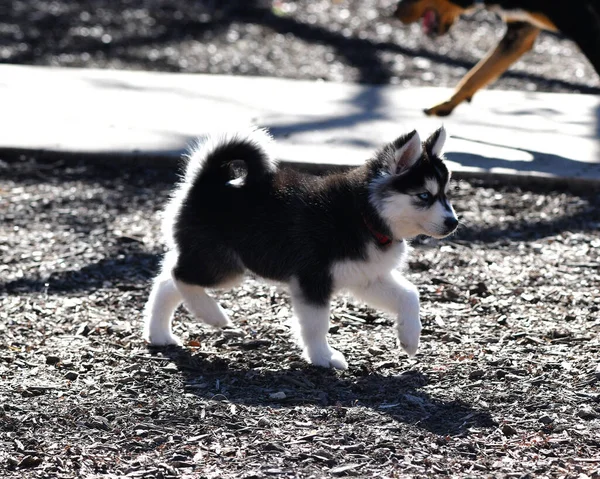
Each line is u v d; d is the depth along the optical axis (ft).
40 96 60.80
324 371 28.63
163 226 31.24
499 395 26.86
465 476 22.61
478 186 47.24
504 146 51.39
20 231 42.32
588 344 30.50
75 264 38.47
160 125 54.60
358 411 25.86
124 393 27.12
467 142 51.93
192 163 30.53
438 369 28.73
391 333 31.89
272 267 28.99
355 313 33.40
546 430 24.95
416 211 27.68
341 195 28.25
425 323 32.53
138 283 36.78
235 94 61.77
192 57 74.79
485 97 61.67
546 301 34.55
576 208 44.75
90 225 43.16
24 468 23.17
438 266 38.17
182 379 28.19
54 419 25.45
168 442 24.34
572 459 23.43
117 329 32.14
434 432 24.89
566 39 82.07
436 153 28.73
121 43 78.33
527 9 51.65
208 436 24.59
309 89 63.41
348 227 27.94
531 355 29.73
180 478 22.63
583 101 60.95
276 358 29.76
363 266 28.14
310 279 28.35
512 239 41.50
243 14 87.66
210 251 29.76
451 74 71.00
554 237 41.57
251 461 23.36
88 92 61.87
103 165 50.19
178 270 30.19
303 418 25.52
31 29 81.20
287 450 23.84
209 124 54.80
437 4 56.49
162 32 81.82
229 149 29.63
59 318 33.12
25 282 36.52
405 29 83.66
